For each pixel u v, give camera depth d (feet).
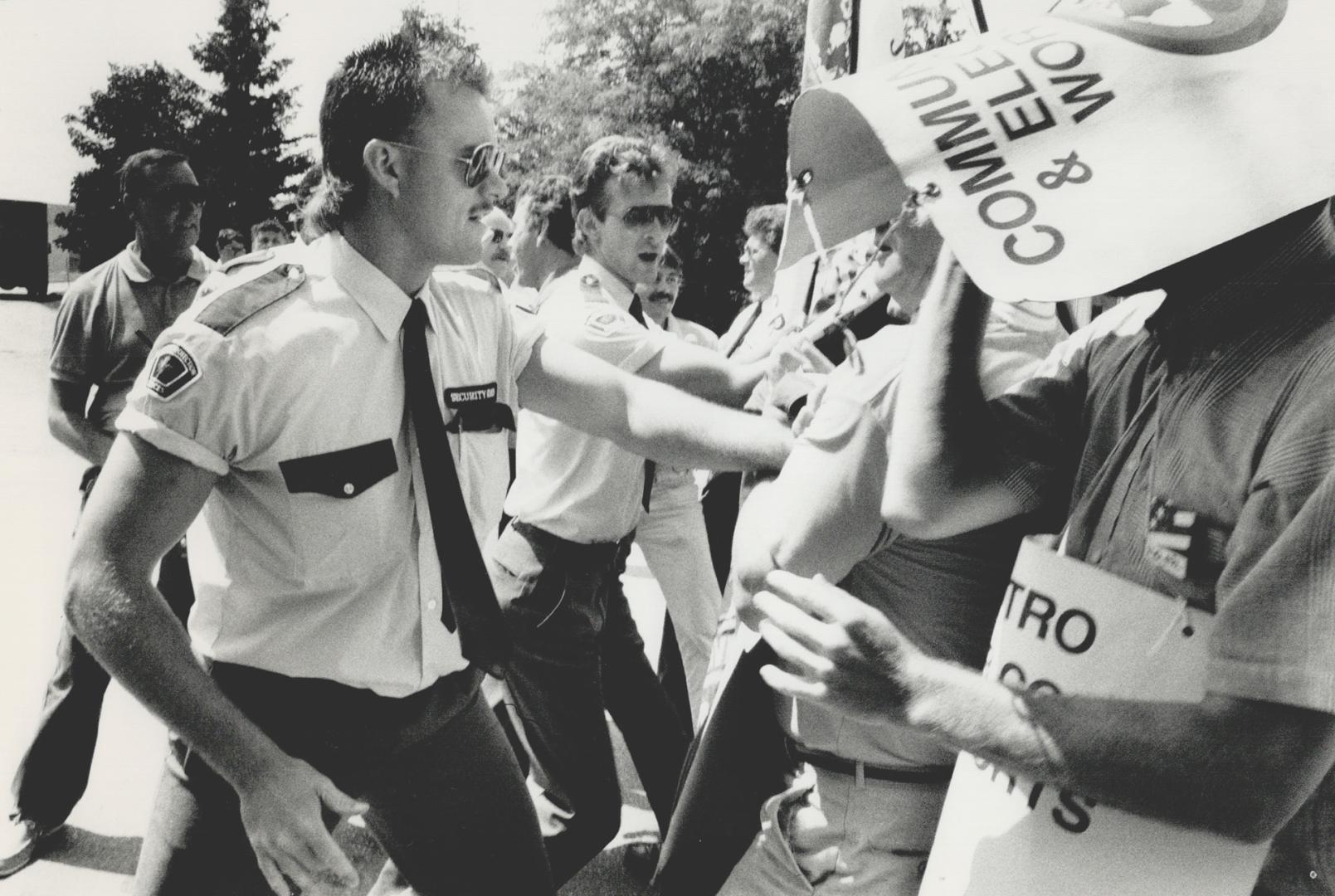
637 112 74.08
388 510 6.12
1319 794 3.90
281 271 5.97
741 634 5.93
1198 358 3.97
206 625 6.18
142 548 5.59
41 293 77.92
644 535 12.64
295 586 6.05
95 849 11.78
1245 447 3.74
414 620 6.28
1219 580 3.70
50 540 22.80
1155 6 4.10
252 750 5.48
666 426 6.74
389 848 6.74
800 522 5.35
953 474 4.71
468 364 6.60
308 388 5.81
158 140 84.79
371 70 5.91
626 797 13.78
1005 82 4.02
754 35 71.46
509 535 10.16
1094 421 4.55
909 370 4.86
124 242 83.61
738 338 15.10
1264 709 3.46
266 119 85.71
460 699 6.60
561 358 7.00
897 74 4.18
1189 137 3.76
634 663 11.03
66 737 11.35
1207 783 3.51
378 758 6.35
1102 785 3.69
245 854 6.23
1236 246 3.85
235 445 5.78
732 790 6.02
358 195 6.02
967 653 5.44
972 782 4.38
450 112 5.98
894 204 4.88
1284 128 3.70
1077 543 4.31
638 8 75.61
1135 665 3.90
